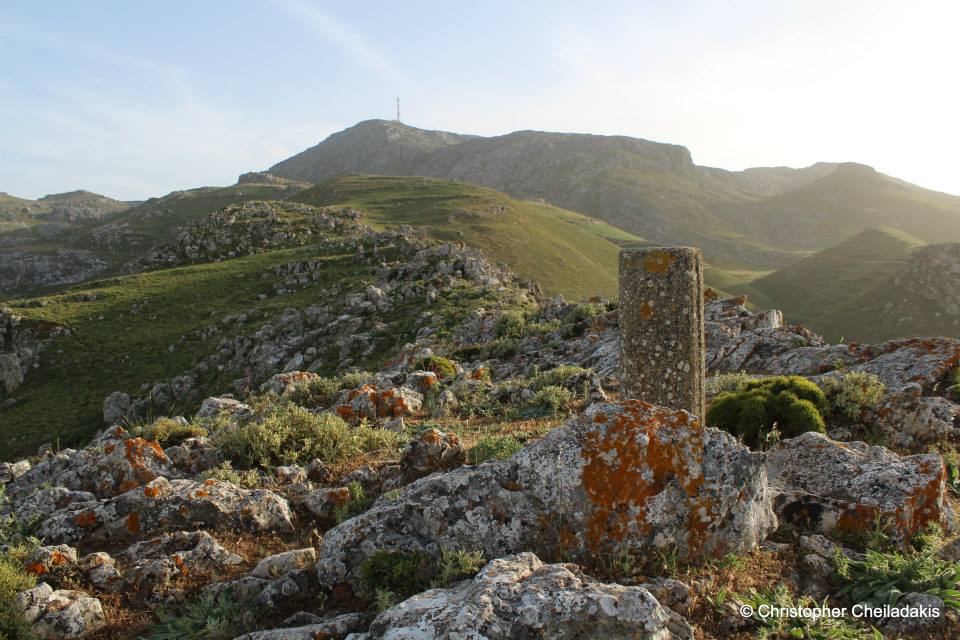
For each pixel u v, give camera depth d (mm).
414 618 5117
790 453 8891
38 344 69625
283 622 6223
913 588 6086
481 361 27453
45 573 7348
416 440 10125
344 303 63188
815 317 121562
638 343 9758
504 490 6746
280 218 121812
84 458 13008
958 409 11727
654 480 6504
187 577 7430
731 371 18125
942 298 110875
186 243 113375
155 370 62844
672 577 6184
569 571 5492
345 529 6902
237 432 12398
